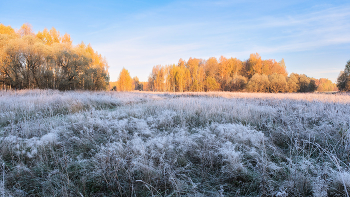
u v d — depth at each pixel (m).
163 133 4.16
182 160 2.84
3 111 6.05
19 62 18.39
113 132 4.23
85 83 23.36
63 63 21.78
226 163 2.67
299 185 2.11
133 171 2.42
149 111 6.78
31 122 4.58
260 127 4.54
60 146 3.26
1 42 18.81
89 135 3.78
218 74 49.78
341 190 2.01
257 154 2.82
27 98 8.29
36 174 2.46
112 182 2.25
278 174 2.41
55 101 8.09
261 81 36.16
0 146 3.03
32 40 21.47
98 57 39.59
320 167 2.36
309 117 4.94
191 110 6.40
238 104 7.57
